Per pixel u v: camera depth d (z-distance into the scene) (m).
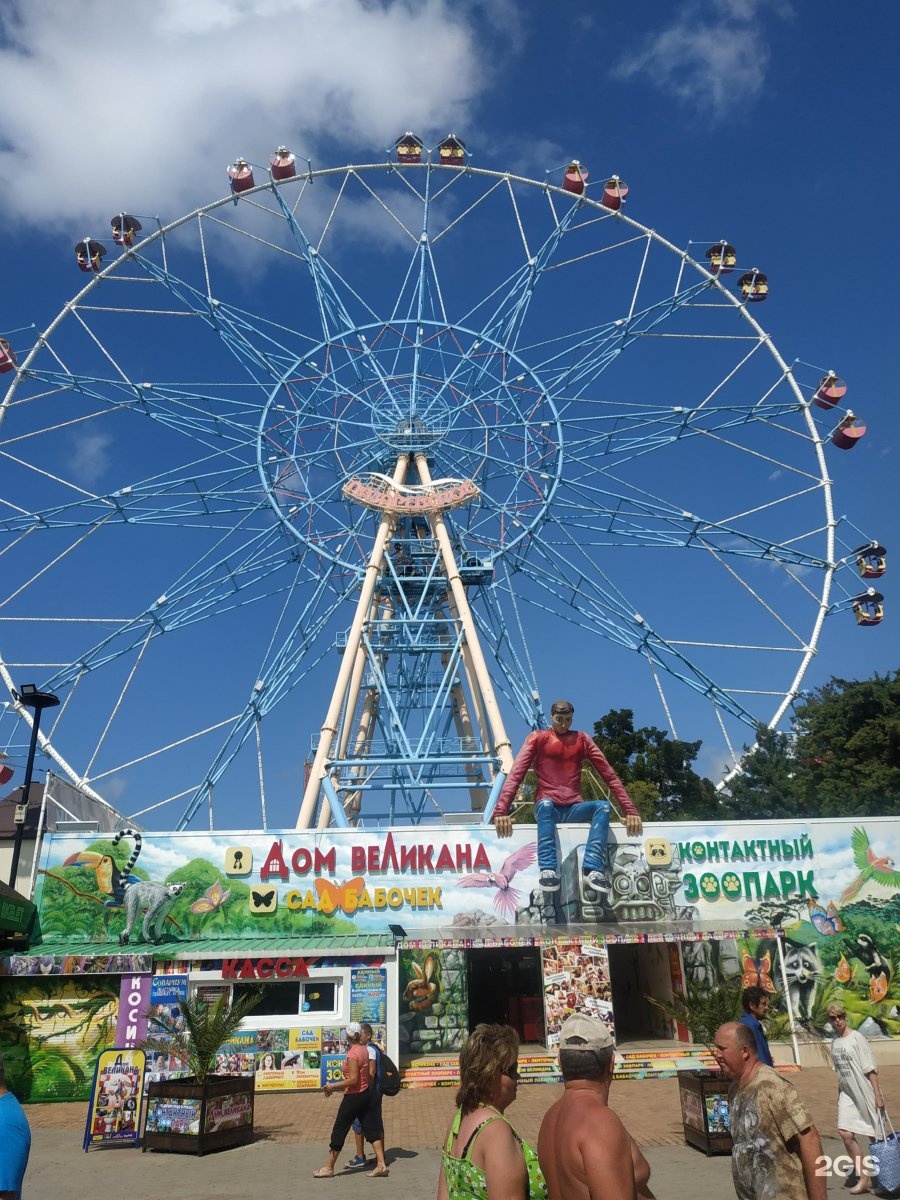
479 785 46.91
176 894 28.84
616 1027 31.97
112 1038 24.92
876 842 31.06
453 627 48.84
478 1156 5.62
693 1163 14.70
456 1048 27.95
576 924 29.28
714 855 30.75
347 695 42.31
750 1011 12.25
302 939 27.84
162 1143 16.98
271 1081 24.78
